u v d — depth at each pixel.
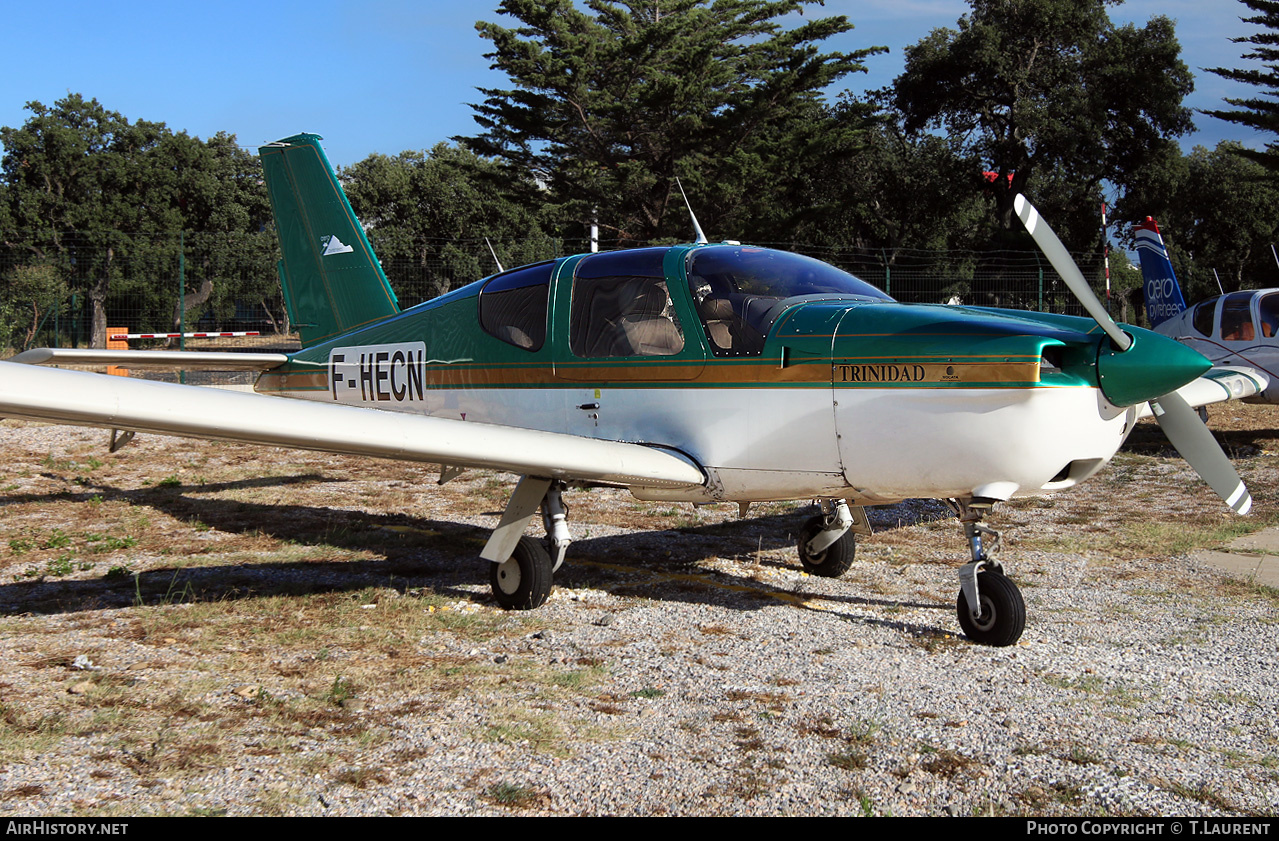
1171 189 36.94
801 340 4.39
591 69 28.94
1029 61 37.69
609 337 5.03
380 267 6.82
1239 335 10.73
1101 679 3.72
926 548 6.19
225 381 19.62
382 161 51.81
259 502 7.54
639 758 2.96
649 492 5.04
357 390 6.51
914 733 3.17
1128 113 37.47
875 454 4.23
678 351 4.77
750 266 4.84
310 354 6.90
